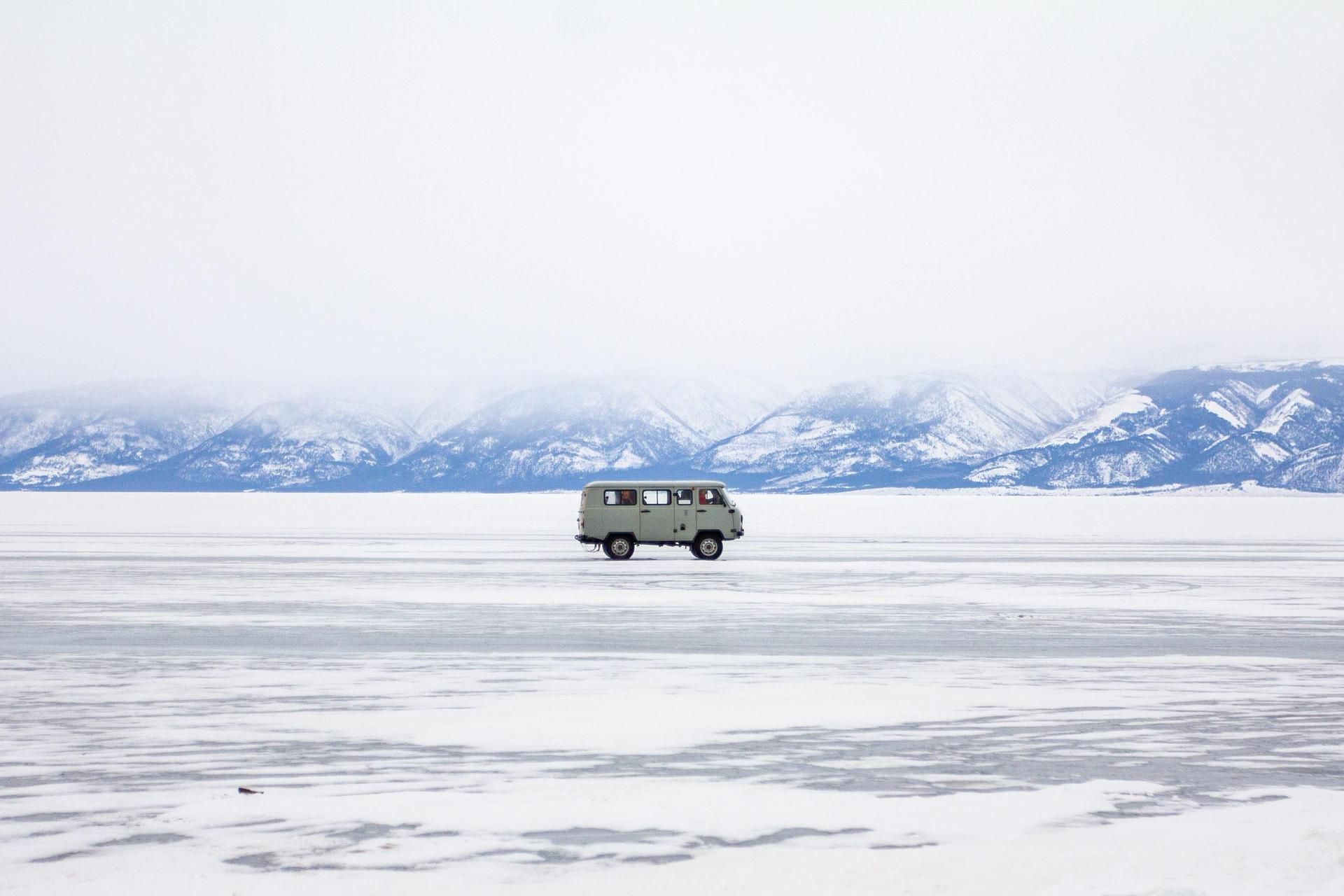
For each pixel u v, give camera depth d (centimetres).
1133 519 11025
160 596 2664
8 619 2186
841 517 12012
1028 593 2784
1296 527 8612
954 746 1091
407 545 5312
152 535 6356
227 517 10881
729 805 879
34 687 1416
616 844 782
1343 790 926
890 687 1420
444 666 1590
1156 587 2988
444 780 955
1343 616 2278
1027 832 809
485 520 10500
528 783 945
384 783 948
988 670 1566
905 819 840
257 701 1322
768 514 13638
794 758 1038
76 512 12475
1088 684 1450
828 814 853
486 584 3003
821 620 2172
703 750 1072
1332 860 745
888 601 2548
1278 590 2892
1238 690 1412
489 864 736
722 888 691
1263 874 716
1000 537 6550
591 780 955
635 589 2853
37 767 1001
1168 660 1662
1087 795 907
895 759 1035
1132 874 716
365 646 1802
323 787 934
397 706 1296
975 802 887
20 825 826
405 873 720
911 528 8288
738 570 3516
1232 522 10012
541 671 1552
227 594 2698
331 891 688
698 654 1719
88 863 739
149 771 986
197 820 838
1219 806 874
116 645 1816
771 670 1561
